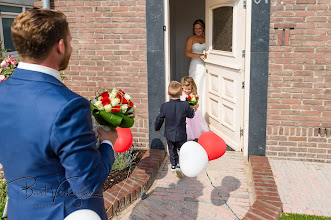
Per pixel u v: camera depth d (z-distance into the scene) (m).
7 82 1.42
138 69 5.00
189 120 5.58
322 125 4.65
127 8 4.80
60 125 1.28
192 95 4.56
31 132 1.29
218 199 3.87
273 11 4.39
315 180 4.23
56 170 1.40
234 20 4.91
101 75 5.12
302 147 4.78
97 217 1.50
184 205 3.73
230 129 5.38
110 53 5.02
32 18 1.32
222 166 4.75
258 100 4.71
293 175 4.38
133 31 4.87
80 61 5.12
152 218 3.46
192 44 6.39
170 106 4.23
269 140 4.85
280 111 4.71
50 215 1.43
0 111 1.35
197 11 8.98
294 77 4.57
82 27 4.99
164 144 5.14
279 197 3.60
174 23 8.86
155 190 4.09
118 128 3.26
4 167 1.44
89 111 1.42
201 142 3.38
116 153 4.42
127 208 3.65
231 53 5.10
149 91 4.99
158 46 4.82
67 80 5.23
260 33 4.48
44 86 1.36
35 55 1.37
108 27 4.93
